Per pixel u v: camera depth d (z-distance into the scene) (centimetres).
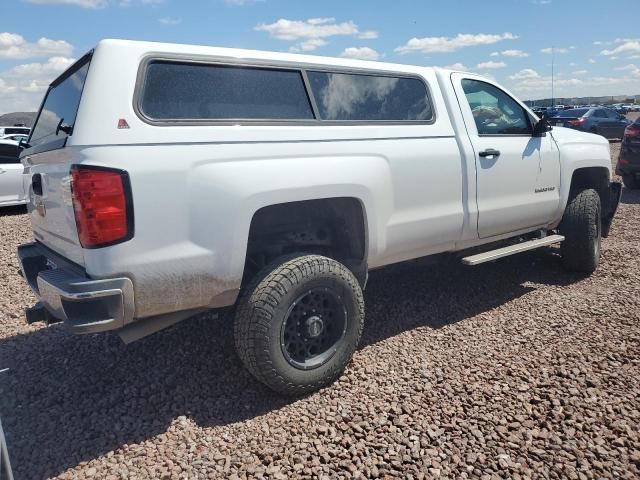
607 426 279
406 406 303
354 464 257
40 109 391
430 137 394
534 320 427
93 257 259
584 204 520
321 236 366
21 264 350
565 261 539
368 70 371
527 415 291
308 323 315
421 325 426
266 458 262
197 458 266
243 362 308
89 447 279
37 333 436
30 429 296
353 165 338
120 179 257
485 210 431
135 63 273
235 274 294
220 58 303
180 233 275
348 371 349
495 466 251
